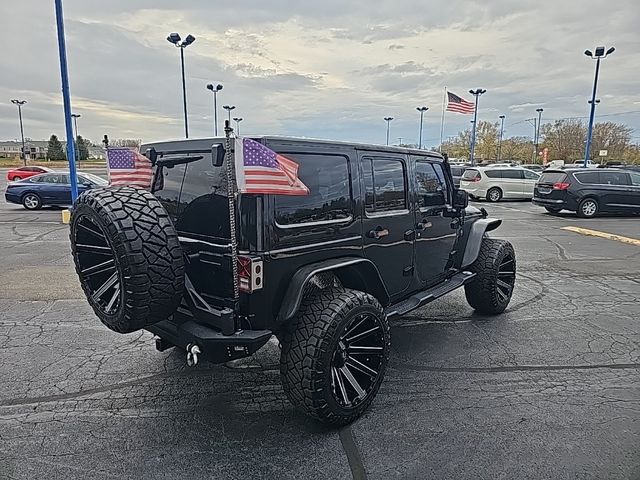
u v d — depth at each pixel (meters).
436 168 4.43
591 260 8.43
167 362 4.04
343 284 3.56
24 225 12.70
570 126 59.06
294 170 2.75
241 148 2.54
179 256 2.79
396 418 3.16
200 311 2.91
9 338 4.54
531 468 2.64
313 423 3.11
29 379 3.71
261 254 2.76
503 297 5.33
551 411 3.26
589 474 2.59
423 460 2.71
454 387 3.62
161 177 3.30
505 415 3.21
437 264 4.54
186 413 3.23
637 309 5.59
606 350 4.36
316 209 3.09
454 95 24.91
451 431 3.01
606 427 3.06
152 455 2.75
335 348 2.93
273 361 4.09
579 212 14.62
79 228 2.98
